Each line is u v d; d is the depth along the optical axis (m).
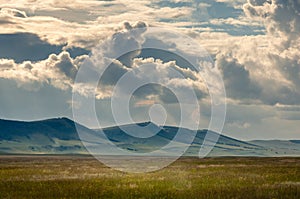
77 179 43.62
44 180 42.59
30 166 76.38
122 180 42.59
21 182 40.78
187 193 32.09
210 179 43.19
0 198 30.20
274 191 31.77
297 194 30.33
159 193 32.50
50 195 32.03
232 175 47.97
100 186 37.34
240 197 28.95
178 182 40.41
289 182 39.38
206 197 29.59
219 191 32.47
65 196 31.61
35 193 32.94
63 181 41.47
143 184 38.97
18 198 30.30
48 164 88.88
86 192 33.44
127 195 31.81
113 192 33.41
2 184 39.03
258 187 34.59
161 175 49.38
